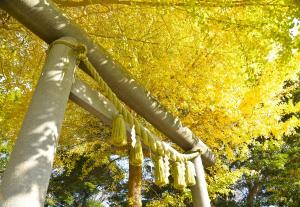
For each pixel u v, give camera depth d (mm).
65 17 2863
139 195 6211
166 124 3932
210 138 6578
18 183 2029
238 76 4777
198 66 5270
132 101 3531
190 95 5578
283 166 10625
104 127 7398
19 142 2252
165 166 3545
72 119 7207
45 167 2193
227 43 4457
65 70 2650
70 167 8039
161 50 4801
